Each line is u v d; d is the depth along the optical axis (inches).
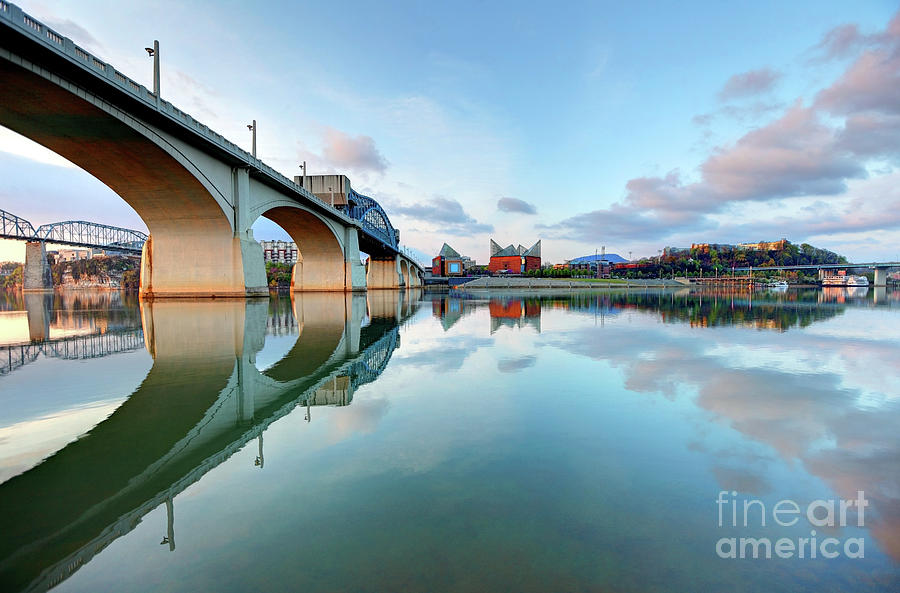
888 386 328.5
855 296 2266.2
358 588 114.4
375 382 345.7
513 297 2217.0
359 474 183.5
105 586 117.6
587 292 3248.0
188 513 154.0
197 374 378.3
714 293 2837.1
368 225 3503.9
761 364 414.6
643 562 125.9
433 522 146.3
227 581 118.1
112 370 394.3
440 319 905.5
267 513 153.3
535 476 180.4
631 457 199.5
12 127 1015.6
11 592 114.9
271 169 1596.9
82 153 1139.9
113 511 156.1
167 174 1250.6
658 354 470.3
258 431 236.4
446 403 286.8
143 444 219.9
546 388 324.5
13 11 721.0
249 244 1556.3
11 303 1598.2
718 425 242.7
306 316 969.5
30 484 176.4
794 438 221.9
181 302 1402.6
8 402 293.3
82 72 857.5
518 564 124.6
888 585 116.7
